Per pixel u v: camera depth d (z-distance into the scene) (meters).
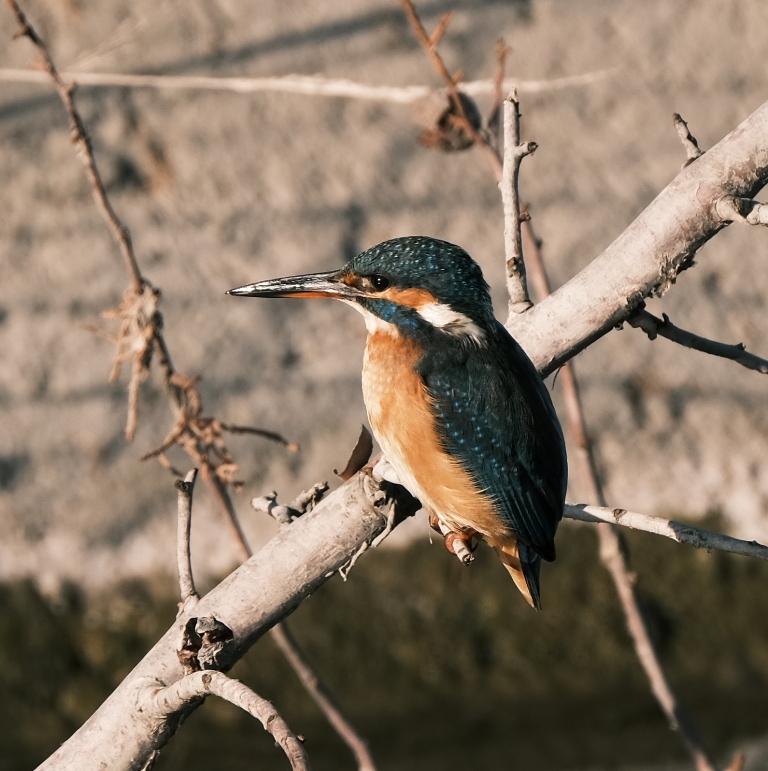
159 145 13.19
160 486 11.81
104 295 12.45
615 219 12.92
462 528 7.37
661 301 12.51
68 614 11.64
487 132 7.89
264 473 11.74
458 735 11.60
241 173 13.09
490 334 6.98
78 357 12.19
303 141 13.24
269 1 13.87
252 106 13.38
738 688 11.76
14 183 12.94
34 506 11.73
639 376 12.22
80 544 11.69
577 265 12.70
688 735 7.29
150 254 12.63
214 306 12.38
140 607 11.63
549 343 6.41
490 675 11.71
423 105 7.92
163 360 7.38
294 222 12.85
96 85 13.30
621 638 11.72
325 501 6.05
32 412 11.98
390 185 13.08
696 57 13.81
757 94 13.65
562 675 11.73
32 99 13.30
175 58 13.53
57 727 11.55
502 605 11.74
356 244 12.84
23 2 13.76
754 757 11.43
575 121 13.41
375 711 11.62
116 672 11.60
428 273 7.03
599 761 11.48
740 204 6.09
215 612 5.86
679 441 12.02
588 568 11.79
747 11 14.08
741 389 12.20
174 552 11.68
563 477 7.00
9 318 12.33
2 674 11.57
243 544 7.50
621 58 13.76
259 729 11.57
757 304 12.55
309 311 12.41
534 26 13.85
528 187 13.07
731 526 11.84
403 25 13.73
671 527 5.45
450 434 6.89
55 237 12.72
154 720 5.61
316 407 12.00
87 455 11.88
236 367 12.11
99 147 13.15
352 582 11.72
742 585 11.84
